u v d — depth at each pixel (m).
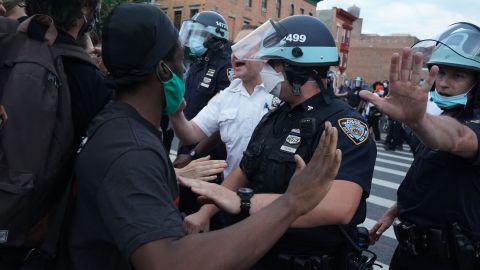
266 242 1.00
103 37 1.18
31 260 1.24
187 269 0.93
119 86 1.18
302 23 1.75
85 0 1.40
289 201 1.04
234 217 1.82
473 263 1.86
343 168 1.55
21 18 1.58
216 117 2.70
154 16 1.17
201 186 1.56
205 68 3.35
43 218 1.26
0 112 1.16
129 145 1.05
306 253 1.69
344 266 1.71
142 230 0.93
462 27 1.92
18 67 1.21
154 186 1.00
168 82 1.20
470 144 1.67
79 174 1.09
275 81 1.78
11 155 1.15
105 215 0.99
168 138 2.34
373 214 5.54
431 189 1.97
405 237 2.06
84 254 1.09
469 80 1.91
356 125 1.64
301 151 1.67
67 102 1.27
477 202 1.87
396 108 1.49
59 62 1.29
